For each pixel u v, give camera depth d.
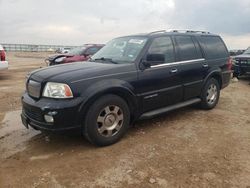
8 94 8.56
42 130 4.12
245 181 3.39
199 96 6.26
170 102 5.47
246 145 4.48
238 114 6.28
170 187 3.26
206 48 6.41
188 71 5.72
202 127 5.33
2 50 12.02
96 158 3.99
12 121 5.82
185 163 3.83
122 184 3.32
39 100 4.15
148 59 4.88
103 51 5.71
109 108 4.37
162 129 5.20
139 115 4.94
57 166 3.78
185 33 6.05
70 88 4.01
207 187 3.26
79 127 4.13
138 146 4.40
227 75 7.00
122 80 4.52
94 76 4.27
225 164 3.81
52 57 13.31
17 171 3.66
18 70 16.70
